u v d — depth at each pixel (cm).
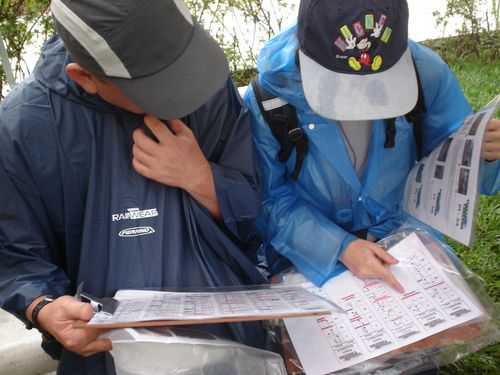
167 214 145
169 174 141
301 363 138
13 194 137
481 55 474
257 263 189
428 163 163
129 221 140
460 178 143
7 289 137
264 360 131
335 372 136
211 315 111
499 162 160
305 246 163
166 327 125
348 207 170
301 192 172
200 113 154
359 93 143
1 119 137
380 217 171
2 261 141
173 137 140
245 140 157
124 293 135
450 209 145
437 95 163
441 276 148
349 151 165
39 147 136
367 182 165
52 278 141
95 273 141
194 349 124
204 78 127
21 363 208
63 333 121
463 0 494
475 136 142
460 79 405
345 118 143
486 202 275
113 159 141
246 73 456
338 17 140
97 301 126
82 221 144
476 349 140
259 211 171
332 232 161
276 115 159
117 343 123
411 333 136
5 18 327
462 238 138
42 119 136
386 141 160
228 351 127
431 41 485
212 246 151
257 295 135
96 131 140
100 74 122
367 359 134
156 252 141
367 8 138
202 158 147
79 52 120
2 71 331
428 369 148
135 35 116
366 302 147
